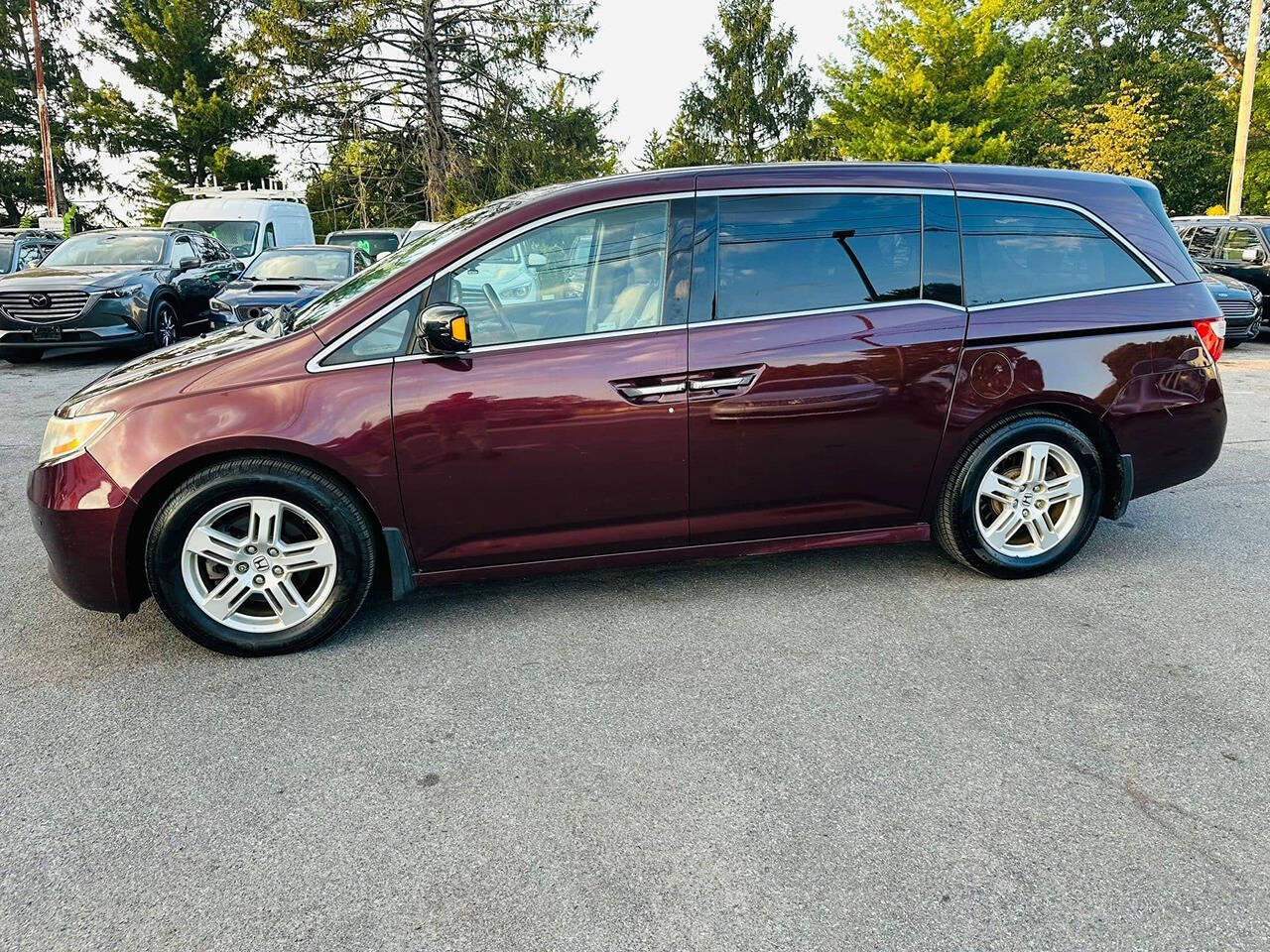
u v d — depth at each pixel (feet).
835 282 11.44
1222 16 109.60
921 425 11.74
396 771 8.36
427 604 12.18
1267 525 15.34
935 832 7.42
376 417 10.30
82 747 8.80
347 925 6.46
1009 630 11.25
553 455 10.75
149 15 117.60
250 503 10.27
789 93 150.61
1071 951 6.17
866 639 11.03
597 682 10.01
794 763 8.44
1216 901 6.63
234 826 7.58
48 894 6.79
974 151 85.97
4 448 21.53
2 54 128.26
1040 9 93.30
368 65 98.89
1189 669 10.21
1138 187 12.86
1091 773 8.25
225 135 116.37
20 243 44.04
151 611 12.09
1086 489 12.61
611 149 112.98
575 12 98.73
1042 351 11.98
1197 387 12.73
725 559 13.78
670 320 10.99
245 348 10.61
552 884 6.87
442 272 10.65
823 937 6.30
